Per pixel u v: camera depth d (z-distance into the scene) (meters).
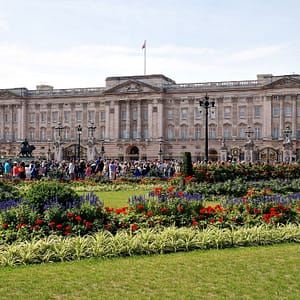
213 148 128.25
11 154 143.50
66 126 140.88
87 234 18.95
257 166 42.03
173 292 13.02
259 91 125.62
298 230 20.11
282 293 12.92
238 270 15.06
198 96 130.50
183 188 36.81
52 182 21.42
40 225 18.95
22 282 13.87
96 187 47.00
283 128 122.69
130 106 135.00
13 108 144.62
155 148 131.62
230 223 21.33
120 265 15.80
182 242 18.20
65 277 14.39
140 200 22.30
